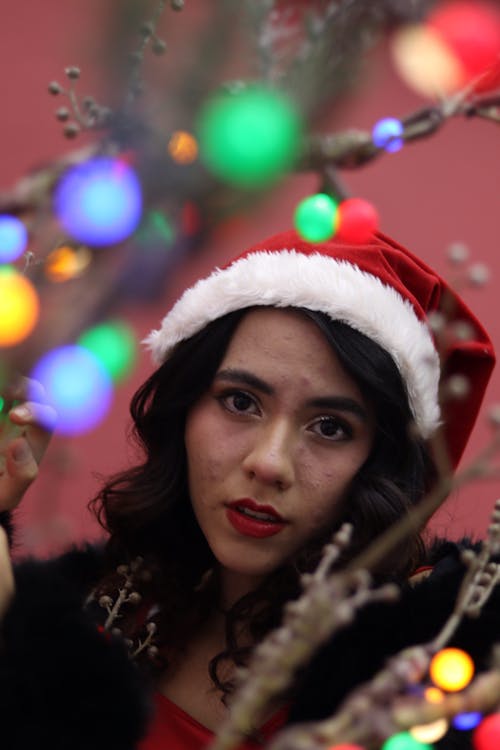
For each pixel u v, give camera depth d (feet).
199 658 4.24
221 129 1.96
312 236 3.48
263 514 3.82
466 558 2.75
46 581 3.64
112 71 2.10
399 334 3.91
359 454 3.89
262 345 3.85
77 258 2.32
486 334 4.48
